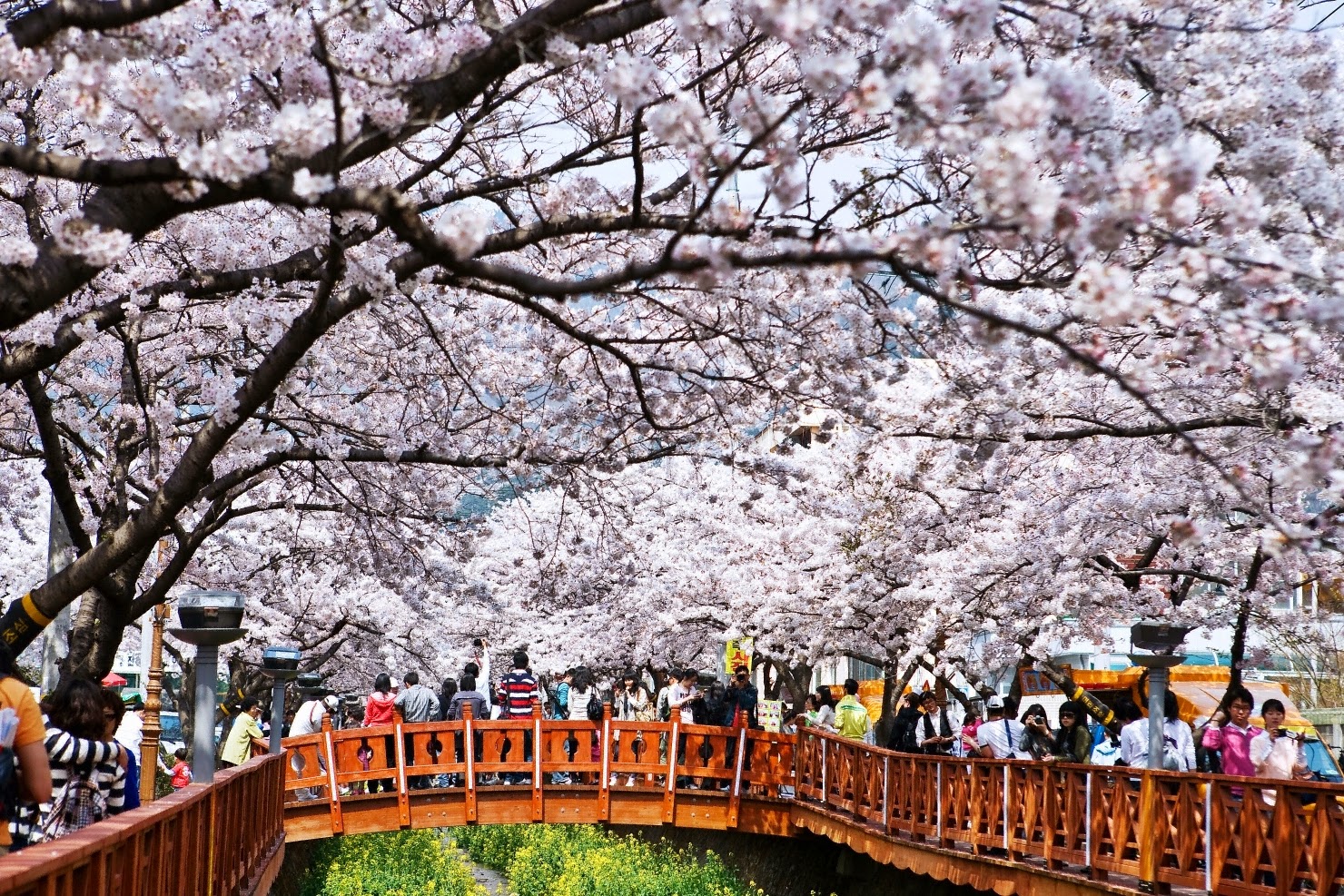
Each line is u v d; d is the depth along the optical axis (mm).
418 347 12977
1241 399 10398
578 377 12234
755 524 27219
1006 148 4363
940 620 17797
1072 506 15031
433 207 8258
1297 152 6113
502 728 18234
